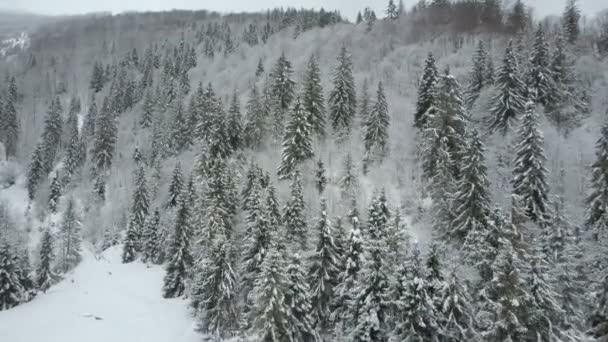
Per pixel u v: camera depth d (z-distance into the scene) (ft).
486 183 124.36
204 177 181.78
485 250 88.94
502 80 184.75
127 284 158.71
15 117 312.71
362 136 201.98
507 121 179.11
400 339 80.94
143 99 336.29
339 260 103.30
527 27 299.38
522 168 132.46
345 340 90.22
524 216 87.56
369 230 107.55
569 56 222.69
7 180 275.80
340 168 185.57
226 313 106.52
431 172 157.07
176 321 124.57
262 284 86.74
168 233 172.14
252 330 89.30
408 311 79.46
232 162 193.36
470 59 260.01
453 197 127.44
